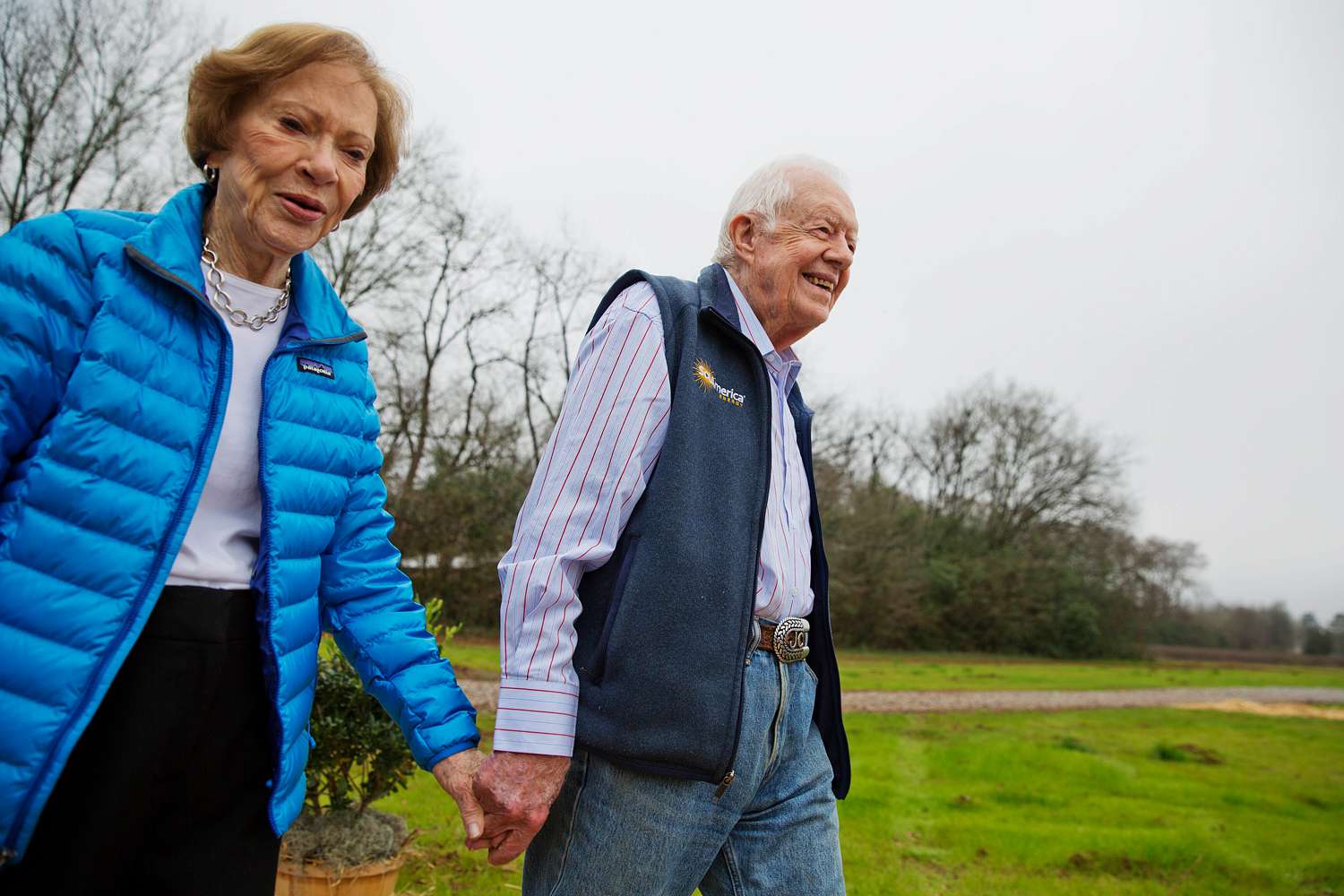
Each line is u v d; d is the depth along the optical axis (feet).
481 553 59.52
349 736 9.41
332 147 5.08
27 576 4.15
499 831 5.21
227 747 4.85
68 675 4.17
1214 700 62.23
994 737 32.30
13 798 4.06
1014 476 114.62
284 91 4.96
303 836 9.24
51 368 4.32
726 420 5.93
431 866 12.39
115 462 4.33
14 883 4.35
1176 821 19.62
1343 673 112.47
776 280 6.43
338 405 5.51
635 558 5.46
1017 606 98.32
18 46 47.57
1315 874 16.48
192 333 4.73
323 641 9.76
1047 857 16.14
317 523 5.37
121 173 50.98
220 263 5.09
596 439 5.50
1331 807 23.35
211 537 4.83
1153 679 78.02
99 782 4.38
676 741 5.27
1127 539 111.55
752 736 5.71
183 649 4.59
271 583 4.88
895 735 31.60
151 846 4.72
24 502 4.17
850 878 14.28
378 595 5.82
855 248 6.73
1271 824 20.20
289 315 5.29
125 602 4.35
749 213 6.58
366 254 64.13
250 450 4.98
